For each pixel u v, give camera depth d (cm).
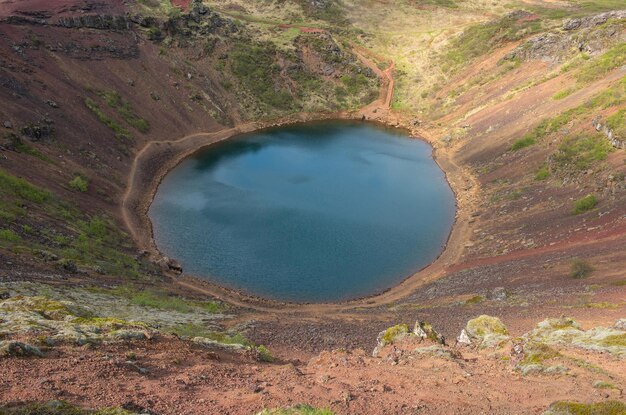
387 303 3778
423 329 2083
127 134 6819
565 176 5100
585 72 6806
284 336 2620
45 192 4456
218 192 6009
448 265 4459
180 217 5319
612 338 1711
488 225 5044
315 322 3025
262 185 6262
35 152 5119
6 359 1161
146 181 6181
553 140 5872
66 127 5947
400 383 1406
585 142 5319
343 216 5447
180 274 4259
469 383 1403
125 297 2834
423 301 3609
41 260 3005
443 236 5072
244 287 4153
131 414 922
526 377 1453
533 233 4428
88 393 1037
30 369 1127
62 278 2814
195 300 3447
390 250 4784
